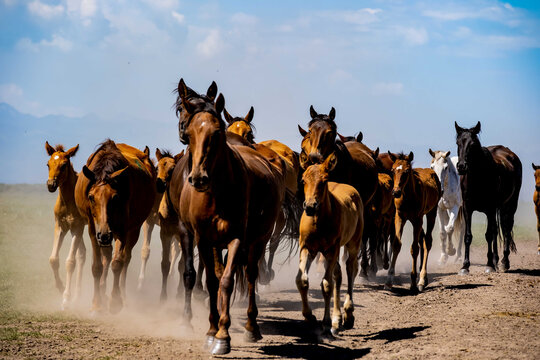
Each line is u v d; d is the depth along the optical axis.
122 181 13.55
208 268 10.38
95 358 9.73
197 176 9.30
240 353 10.20
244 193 10.30
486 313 13.28
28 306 14.09
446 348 10.22
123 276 14.91
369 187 17.69
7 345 10.39
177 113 12.16
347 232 12.07
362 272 18.33
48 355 9.86
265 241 11.59
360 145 18.92
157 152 16.70
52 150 15.97
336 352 10.40
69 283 14.32
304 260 11.48
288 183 17.11
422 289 17.06
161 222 14.80
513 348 10.03
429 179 18.69
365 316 13.64
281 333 11.96
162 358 9.77
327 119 15.95
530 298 15.05
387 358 9.87
